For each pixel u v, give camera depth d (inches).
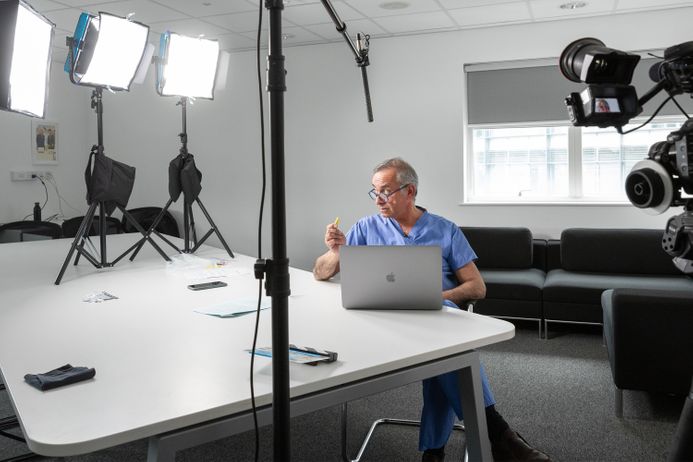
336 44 227.3
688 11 186.4
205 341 67.9
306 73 232.5
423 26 205.2
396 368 61.3
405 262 80.7
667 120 194.2
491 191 220.2
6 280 106.0
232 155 248.5
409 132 220.1
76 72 107.7
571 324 184.9
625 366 108.4
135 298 91.0
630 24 192.4
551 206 204.4
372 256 81.1
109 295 92.4
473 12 188.7
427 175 219.0
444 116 215.3
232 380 55.3
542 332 175.5
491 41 207.6
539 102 207.3
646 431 105.3
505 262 195.3
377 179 99.0
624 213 197.0
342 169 230.5
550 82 205.3
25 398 51.1
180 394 51.9
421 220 102.1
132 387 53.6
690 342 104.3
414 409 116.0
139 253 138.7
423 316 78.7
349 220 231.3
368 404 118.8
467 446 70.2
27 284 102.3
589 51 55.1
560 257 194.9
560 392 125.6
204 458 95.8
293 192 237.8
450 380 81.3
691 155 50.1
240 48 238.2
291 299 89.1
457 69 212.4
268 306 84.8
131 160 266.4
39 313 81.7
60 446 42.7
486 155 219.6
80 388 53.4
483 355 153.3
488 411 87.0
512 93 210.4
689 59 50.9
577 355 152.3
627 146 202.8
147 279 107.0
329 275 102.7
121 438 44.7
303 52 232.1
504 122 212.4
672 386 106.1
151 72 258.5
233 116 246.7
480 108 214.8
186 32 211.8
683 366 105.0
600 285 166.2
